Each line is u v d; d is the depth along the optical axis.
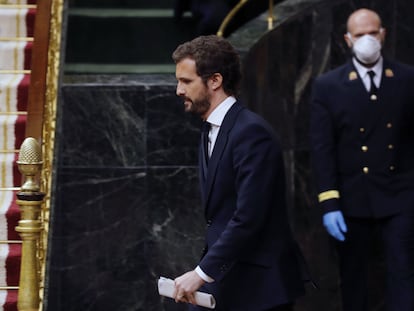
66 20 18.64
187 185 16.28
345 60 17.17
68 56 19.50
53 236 16.09
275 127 17.00
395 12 17.25
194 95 11.33
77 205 16.17
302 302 17.17
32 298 11.71
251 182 10.96
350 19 15.70
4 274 14.09
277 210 11.34
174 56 11.42
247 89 16.56
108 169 16.20
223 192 11.30
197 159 16.28
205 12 19.27
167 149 16.28
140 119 16.25
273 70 16.94
